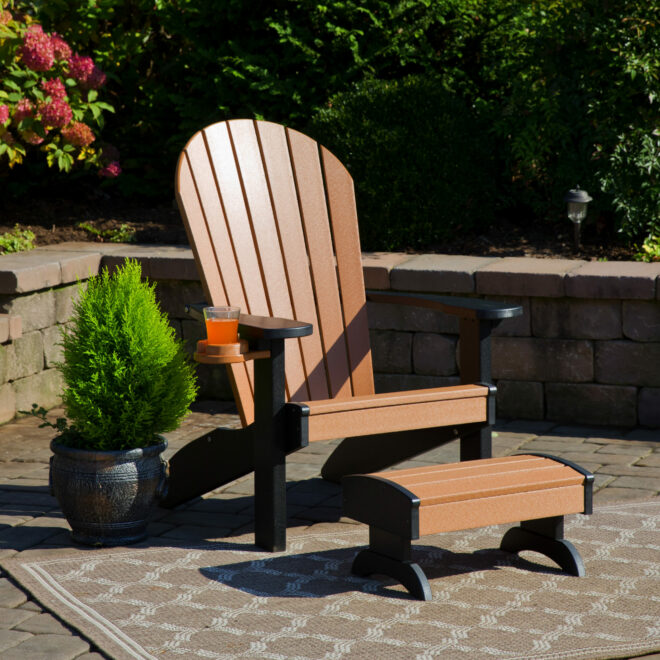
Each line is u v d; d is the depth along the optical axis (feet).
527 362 20.68
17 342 20.77
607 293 19.63
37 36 24.00
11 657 10.37
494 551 13.76
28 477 17.17
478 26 26.48
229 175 15.38
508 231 24.61
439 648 10.59
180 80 28.63
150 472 13.88
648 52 23.25
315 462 18.24
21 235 24.09
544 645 10.65
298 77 26.45
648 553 13.50
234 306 14.99
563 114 24.36
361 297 16.42
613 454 18.20
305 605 11.80
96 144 27.12
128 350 13.75
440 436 14.74
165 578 12.63
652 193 22.91
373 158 23.15
